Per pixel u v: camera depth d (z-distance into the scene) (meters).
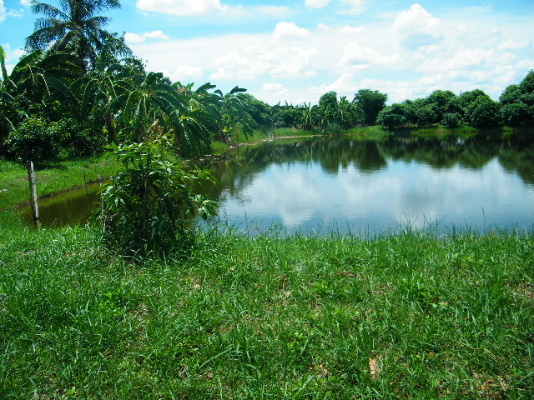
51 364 3.08
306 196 15.27
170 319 3.61
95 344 3.27
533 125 56.50
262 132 66.25
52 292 4.05
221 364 3.02
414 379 2.74
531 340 3.08
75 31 23.98
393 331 3.27
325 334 3.30
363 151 36.50
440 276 4.40
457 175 19.02
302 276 4.54
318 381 2.79
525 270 4.34
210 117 30.22
